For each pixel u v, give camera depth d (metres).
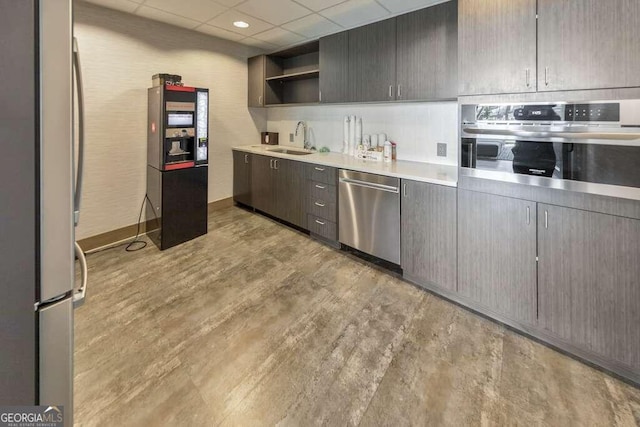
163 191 3.42
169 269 2.98
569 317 1.82
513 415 1.46
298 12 3.34
